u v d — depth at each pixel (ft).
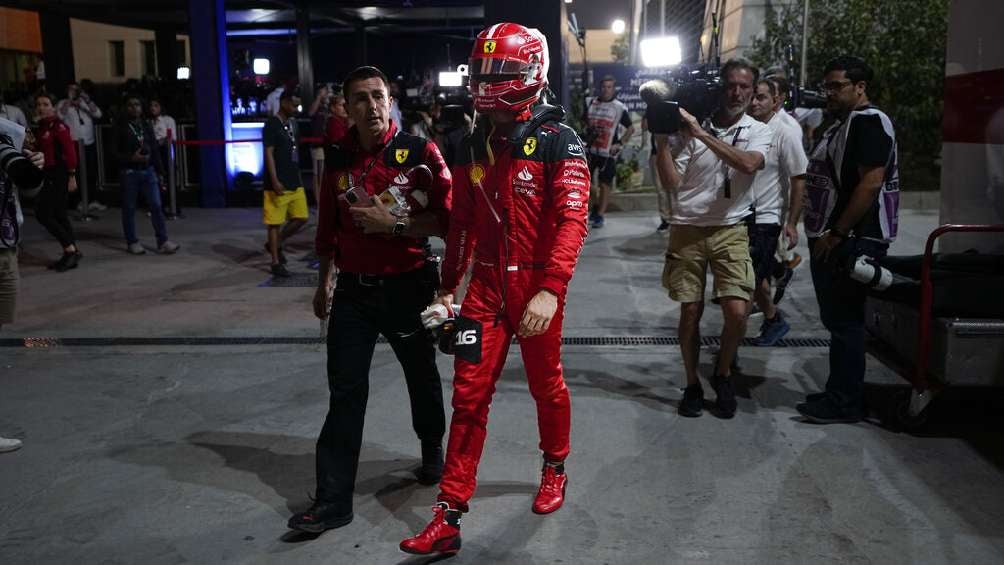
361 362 11.38
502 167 10.25
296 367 18.43
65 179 28.91
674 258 14.94
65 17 63.05
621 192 42.34
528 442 14.16
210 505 12.15
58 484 12.87
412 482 12.81
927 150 41.55
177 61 78.38
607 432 14.56
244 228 38.24
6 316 14.37
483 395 10.48
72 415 15.74
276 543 11.09
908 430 14.44
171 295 25.31
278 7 60.75
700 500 12.05
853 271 13.82
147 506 12.14
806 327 20.98
